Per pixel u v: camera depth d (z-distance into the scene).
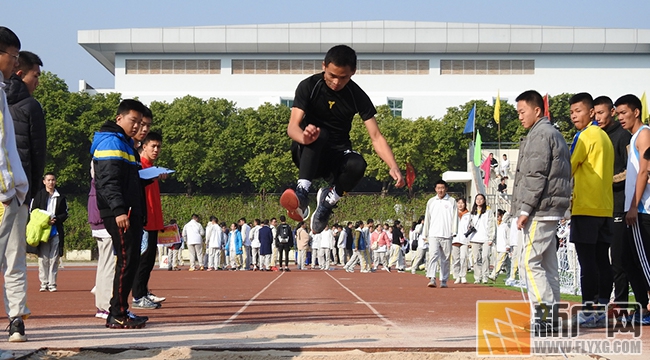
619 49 72.44
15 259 5.96
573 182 7.53
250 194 57.06
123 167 6.97
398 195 55.69
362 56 73.31
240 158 57.16
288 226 28.80
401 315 8.45
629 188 7.60
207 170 56.00
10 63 5.46
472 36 71.75
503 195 39.09
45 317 8.33
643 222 7.43
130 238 7.01
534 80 73.06
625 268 7.77
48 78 55.62
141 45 72.44
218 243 29.30
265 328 6.85
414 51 73.06
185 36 72.06
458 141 57.28
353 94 5.45
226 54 73.69
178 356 5.08
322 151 5.39
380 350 5.23
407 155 54.75
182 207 54.41
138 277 9.54
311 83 5.36
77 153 54.59
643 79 72.81
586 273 7.44
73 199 52.88
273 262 30.92
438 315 8.45
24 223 6.04
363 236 27.22
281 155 56.62
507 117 58.44
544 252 7.02
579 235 7.44
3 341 5.97
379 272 27.86
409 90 72.88
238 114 59.72
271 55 73.62
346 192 5.49
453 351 5.26
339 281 18.97
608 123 8.23
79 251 45.75
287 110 57.94
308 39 72.12
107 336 6.31
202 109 57.47
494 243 18.30
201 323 7.52
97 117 54.78
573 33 71.62
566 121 62.53
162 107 59.25
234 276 22.88
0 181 5.32
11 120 5.55
